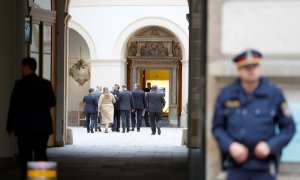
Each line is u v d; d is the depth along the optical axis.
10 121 8.86
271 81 5.64
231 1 5.69
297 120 5.61
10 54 12.59
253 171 5.12
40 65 16.77
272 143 5.07
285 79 5.62
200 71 6.31
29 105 8.82
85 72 32.47
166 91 35.59
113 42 31.00
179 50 33.50
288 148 5.65
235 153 5.06
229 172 5.20
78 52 32.53
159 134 24.22
